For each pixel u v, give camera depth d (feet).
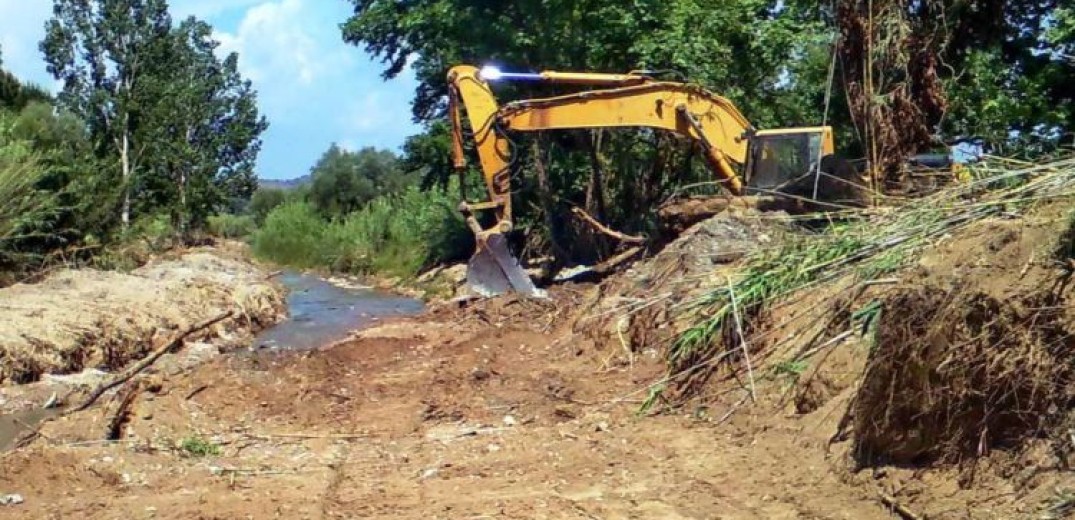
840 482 23.32
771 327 31.81
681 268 42.91
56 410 42.65
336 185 201.36
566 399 35.32
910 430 22.07
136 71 160.76
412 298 93.86
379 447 31.89
